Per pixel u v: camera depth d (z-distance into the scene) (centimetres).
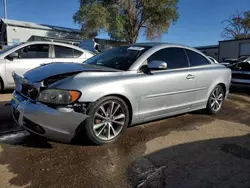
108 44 2845
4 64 560
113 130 300
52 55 620
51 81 270
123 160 260
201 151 290
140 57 335
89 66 325
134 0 2641
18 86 308
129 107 313
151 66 325
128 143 305
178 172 239
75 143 296
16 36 2406
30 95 275
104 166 245
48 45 620
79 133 275
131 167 246
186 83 377
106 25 2498
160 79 337
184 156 275
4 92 605
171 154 279
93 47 1692
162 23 2745
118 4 2623
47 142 296
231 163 261
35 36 2514
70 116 258
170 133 347
